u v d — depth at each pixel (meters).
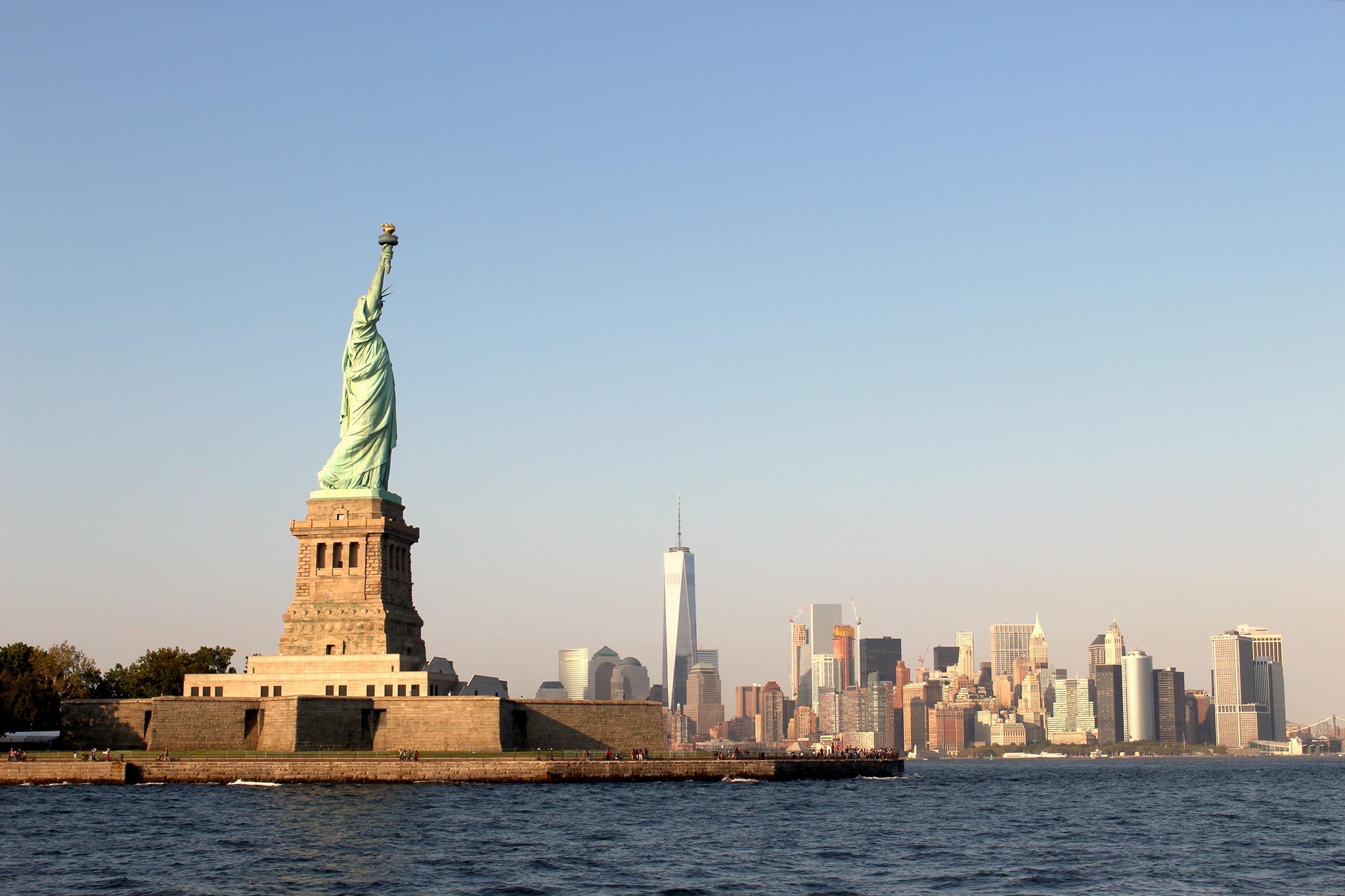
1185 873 154.88
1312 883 148.25
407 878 142.62
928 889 141.00
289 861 151.25
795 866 154.62
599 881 142.62
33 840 165.88
